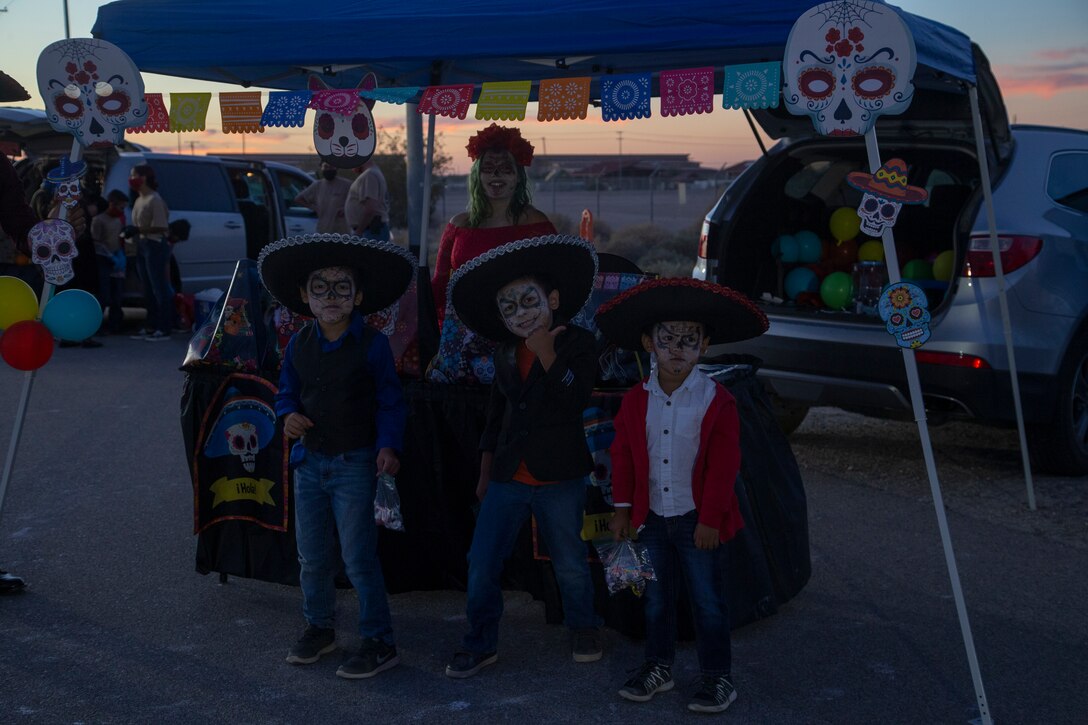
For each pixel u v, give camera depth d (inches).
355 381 148.0
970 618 169.3
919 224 279.1
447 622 170.2
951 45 188.9
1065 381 235.5
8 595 177.2
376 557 152.3
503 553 150.4
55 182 175.9
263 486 175.8
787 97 140.3
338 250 144.9
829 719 136.9
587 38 161.8
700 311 134.6
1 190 190.5
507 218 189.5
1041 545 203.2
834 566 193.2
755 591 160.2
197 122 171.5
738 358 179.9
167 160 484.7
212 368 177.6
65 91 172.7
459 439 173.2
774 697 143.1
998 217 231.5
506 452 146.9
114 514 220.7
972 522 217.2
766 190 278.7
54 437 284.7
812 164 285.4
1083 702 141.3
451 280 149.3
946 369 228.8
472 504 174.4
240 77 208.5
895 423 310.3
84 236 458.9
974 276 228.1
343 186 454.9
